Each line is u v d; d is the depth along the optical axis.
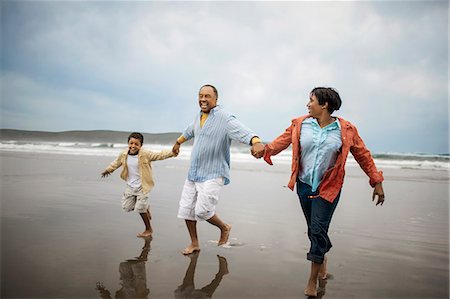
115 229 4.79
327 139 2.98
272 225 5.18
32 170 11.17
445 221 5.58
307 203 3.13
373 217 5.87
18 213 5.57
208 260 3.66
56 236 4.38
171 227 4.96
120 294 2.85
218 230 4.89
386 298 2.88
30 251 3.80
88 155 18.22
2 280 3.04
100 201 6.62
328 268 3.52
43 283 3.00
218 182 3.99
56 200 6.62
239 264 3.56
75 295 2.80
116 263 3.51
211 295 2.88
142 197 4.54
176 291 2.94
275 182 10.08
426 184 10.52
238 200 7.22
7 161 13.80
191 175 4.01
